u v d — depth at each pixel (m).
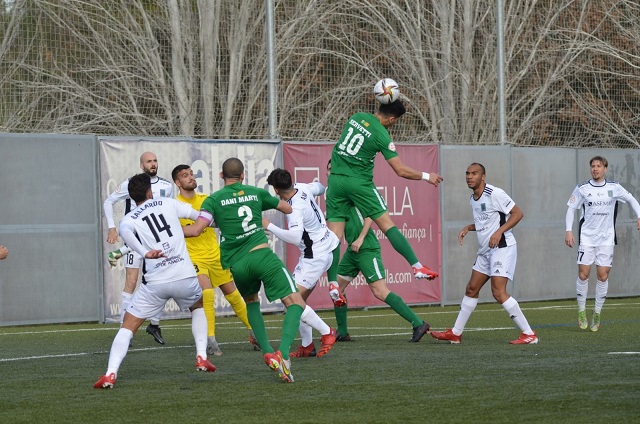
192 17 41.78
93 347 31.33
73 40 40.00
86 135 40.34
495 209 30.09
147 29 41.12
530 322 39.16
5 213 38.84
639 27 52.62
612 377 22.12
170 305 42.53
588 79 51.84
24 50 39.19
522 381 21.70
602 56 52.12
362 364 25.44
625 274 53.44
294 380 22.69
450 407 18.56
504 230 29.73
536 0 50.16
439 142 47.69
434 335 31.02
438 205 47.75
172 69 41.59
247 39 42.75
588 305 48.75
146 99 41.25
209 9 41.81
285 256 43.91
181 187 31.11
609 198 35.62
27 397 20.83
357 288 45.78
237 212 23.28
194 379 23.22
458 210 48.41
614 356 26.36
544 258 50.94
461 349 28.89
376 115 31.19
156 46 41.25
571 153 51.66
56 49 39.75
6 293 38.84
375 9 45.59
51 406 19.62
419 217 47.16
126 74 40.94
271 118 42.94
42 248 39.56
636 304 48.88
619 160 52.97
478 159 48.66
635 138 53.25
